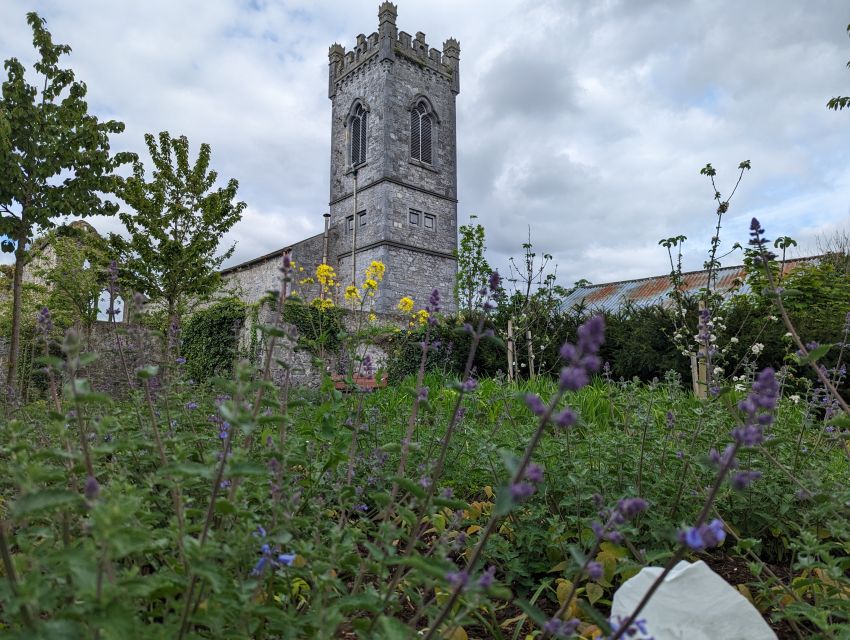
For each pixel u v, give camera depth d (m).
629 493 3.09
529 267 11.53
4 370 8.98
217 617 1.66
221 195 18.56
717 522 1.39
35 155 10.91
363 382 4.32
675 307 10.73
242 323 18.59
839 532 2.46
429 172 40.50
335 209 41.41
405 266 37.72
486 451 3.74
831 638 2.09
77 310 11.86
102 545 1.39
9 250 10.76
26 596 1.32
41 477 1.60
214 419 3.61
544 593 3.08
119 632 1.29
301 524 2.23
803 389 8.00
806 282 10.45
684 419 4.17
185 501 2.18
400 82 39.72
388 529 2.06
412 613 2.77
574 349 1.42
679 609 2.11
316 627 1.77
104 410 3.97
